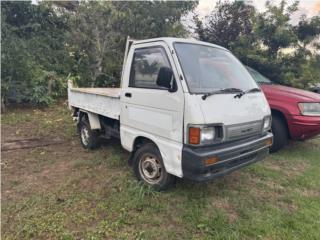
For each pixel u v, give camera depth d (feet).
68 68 35.35
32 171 13.94
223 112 10.05
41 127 22.31
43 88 30.27
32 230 9.14
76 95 18.07
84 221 9.74
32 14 35.83
